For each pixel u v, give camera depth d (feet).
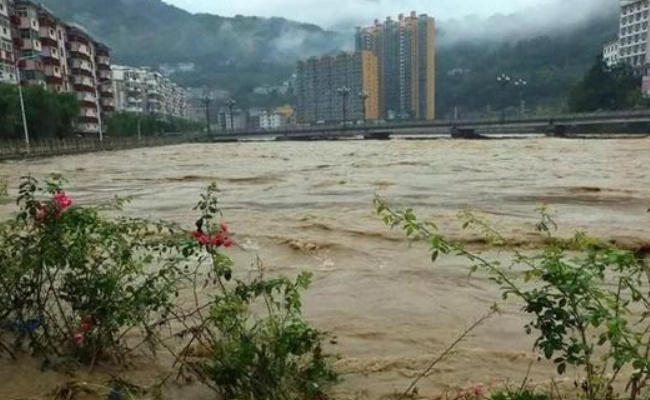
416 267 26.30
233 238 33.27
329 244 31.22
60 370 12.92
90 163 133.80
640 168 85.46
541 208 24.34
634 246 30.27
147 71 451.12
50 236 13.25
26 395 11.85
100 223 14.37
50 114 188.34
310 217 41.65
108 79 323.57
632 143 180.34
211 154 176.24
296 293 13.26
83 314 13.51
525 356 15.60
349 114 502.38
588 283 9.68
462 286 23.15
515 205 47.29
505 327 18.26
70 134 209.05
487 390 13.11
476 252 28.73
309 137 333.83
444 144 207.72
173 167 113.09
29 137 184.75
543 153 133.59
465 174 79.66
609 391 10.31
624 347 9.32
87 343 13.47
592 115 239.50
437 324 18.85
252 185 70.90
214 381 12.23
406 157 129.80
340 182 71.41
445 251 11.46
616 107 299.79
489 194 55.26
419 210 44.65
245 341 12.11
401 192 58.59
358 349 16.52
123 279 15.94
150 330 13.96
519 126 261.85
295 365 12.76
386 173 84.28
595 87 315.37
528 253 27.86
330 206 49.06
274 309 17.52
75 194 64.34
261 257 29.01
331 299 21.83
